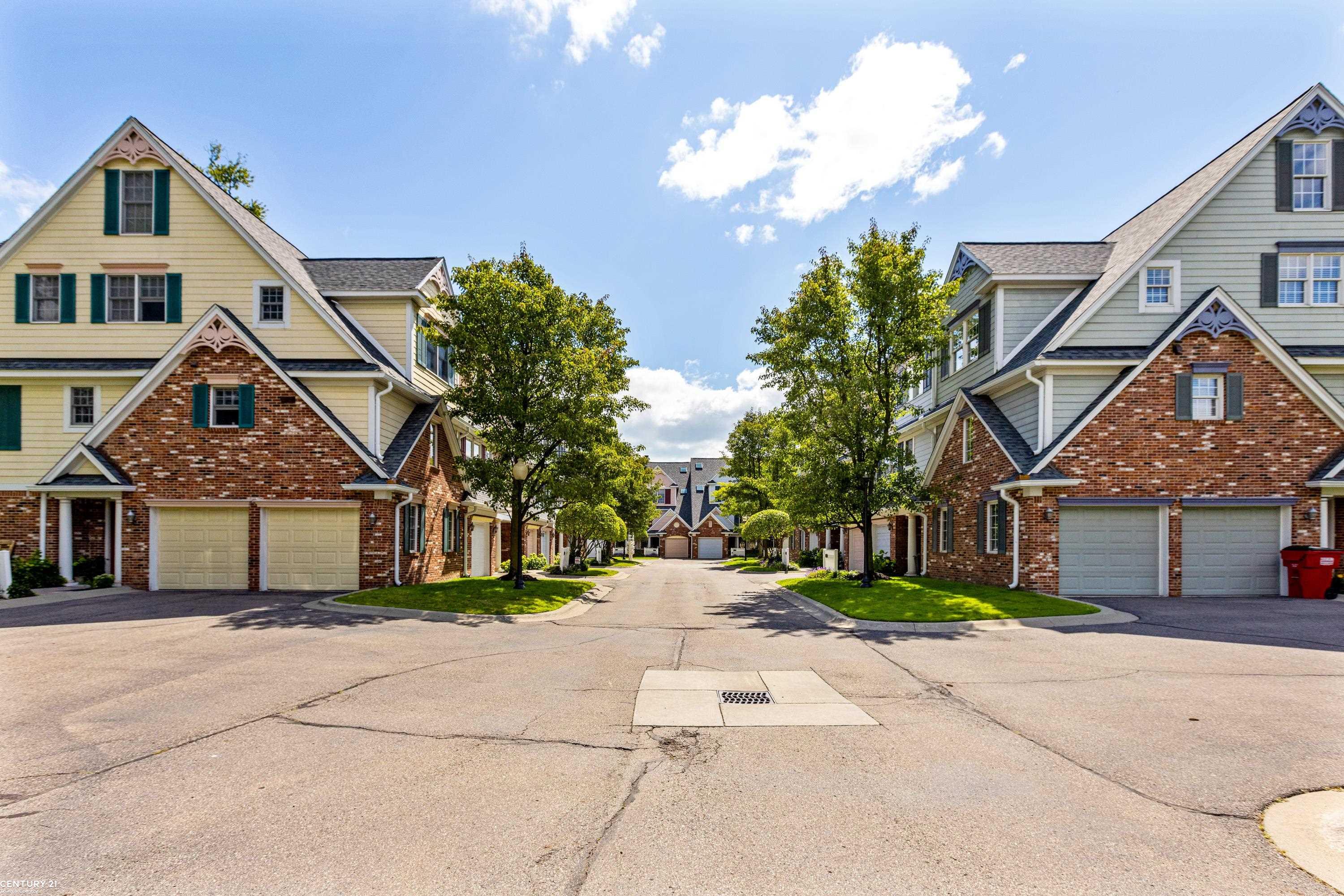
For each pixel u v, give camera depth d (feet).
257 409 59.26
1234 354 55.11
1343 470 53.36
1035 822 15.25
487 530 95.20
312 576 59.11
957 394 75.72
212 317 59.16
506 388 60.59
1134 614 45.44
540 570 112.88
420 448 67.26
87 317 67.10
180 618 42.98
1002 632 40.93
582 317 64.69
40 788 16.89
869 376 62.28
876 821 15.29
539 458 64.23
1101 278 66.03
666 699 25.40
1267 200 60.80
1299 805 16.16
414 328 72.54
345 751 19.58
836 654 34.32
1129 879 12.86
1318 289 60.44
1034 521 55.62
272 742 20.34
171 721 22.15
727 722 22.63
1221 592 55.16
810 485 64.54
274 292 66.90
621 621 47.67
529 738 20.89
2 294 67.31
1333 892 12.40
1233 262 60.70
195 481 59.06
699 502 229.45
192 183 66.95
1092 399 58.18
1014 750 19.90
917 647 35.96
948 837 14.49
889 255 62.39
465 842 14.23
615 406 65.92
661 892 12.33
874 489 65.05
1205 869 13.24
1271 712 23.47
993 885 12.60
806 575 110.93
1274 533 55.31
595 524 108.88
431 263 79.20
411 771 18.17
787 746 20.33
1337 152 60.90
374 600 49.98
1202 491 54.90
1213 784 17.37
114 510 65.87
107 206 67.15
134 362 66.28
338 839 14.34
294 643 35.35
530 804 16.11
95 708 23.47
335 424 59.06
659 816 15.52
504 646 36.29
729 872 13.05
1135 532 55.77
